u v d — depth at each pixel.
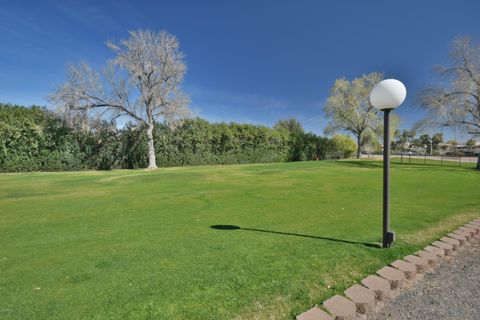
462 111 20.56
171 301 2.42
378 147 35.91
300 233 4.36
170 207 6.46
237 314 2.25
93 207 6.49
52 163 17.33
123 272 2.99
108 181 11.61
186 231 4.52
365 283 2.75
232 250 3.62
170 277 2.86
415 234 4.27
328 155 36.72
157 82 19.50
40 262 3.29
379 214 5.67
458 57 20.39
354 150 40.00
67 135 17.80
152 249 3.69
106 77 18.88
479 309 2.45
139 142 20.69
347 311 2.30
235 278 2.84
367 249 3.65
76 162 18.16
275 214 5.71
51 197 7.85
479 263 3.44
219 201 7.19
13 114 16.11
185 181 11.59
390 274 2.94
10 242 4.05
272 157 29.30
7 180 11.91
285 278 2.84
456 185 10.62
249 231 4.49
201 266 3.13
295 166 20.25
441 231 4.44
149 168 19.33
